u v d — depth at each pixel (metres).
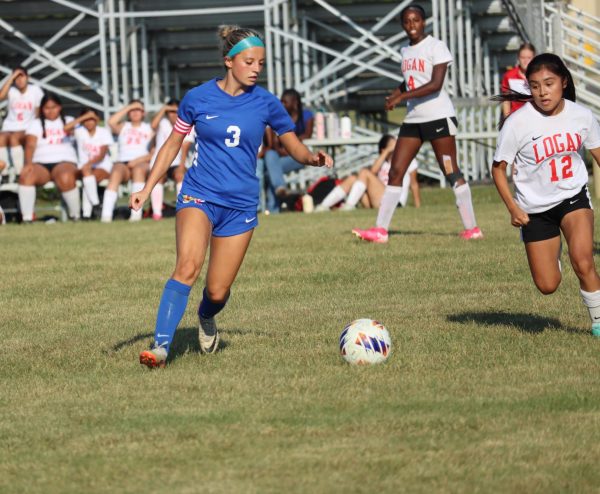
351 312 27.86
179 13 74.06
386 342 21.47
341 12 78.81
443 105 41.28
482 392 18.83
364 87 81.50
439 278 33.12
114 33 75.69
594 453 15.30
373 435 16.41
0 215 61.03
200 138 21.58
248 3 79.06
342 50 82.44
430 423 16.94
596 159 22.97
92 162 62.47
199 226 21.41
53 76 79.06
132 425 17.42
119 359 22.81
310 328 25.70
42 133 61.41
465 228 43.19
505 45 81.00
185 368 21.66
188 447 16.09
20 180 60.75
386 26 79.69
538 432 16.28
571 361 21.12
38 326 27.72
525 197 23.14
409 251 39.66
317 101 77.25
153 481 14.62
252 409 18.17
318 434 16.56
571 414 17.23
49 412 18.58
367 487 14.09
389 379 19.98
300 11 79.44
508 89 23.59
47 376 21.59
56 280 35.81
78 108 88.31
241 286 33.12
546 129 22.56
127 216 63.97
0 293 33.47
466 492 13.84
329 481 14.37
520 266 34.78
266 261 38.41
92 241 48.12
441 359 21.61
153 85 81.94
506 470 14.64
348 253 39.81
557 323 25.34
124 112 62.47
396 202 42.72
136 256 41.69
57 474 15.08
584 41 76.50
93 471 15.15
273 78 77.25
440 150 42.00
